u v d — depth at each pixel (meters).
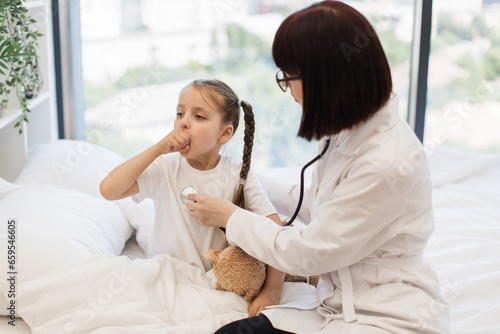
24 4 1.84
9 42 1.59
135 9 2.40
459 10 2.55
